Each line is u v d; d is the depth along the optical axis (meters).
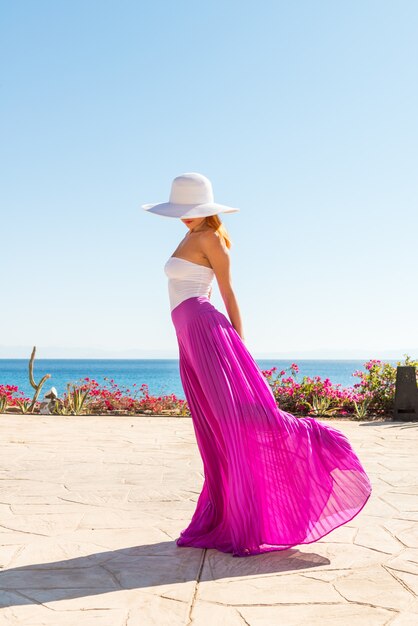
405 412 10.61
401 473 5.77
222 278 3.62
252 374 3.50
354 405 11.79
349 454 3.46
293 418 3.49
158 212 3.62
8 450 7.28
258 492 3.37
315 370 177.62
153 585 2.93
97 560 3.30
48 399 12.41
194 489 5.14
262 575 3.05
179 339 3.66
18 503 4.63
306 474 3.42
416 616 2.55
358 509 3.44
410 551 3.41
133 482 5.43
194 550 3.47
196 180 3.71
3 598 2.77
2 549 3.50
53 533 3.83
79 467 6.18
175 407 13.19
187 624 2.50
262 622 2.51
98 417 11.45
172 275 3.67
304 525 3.39
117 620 2.54
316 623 2.50
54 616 2.57
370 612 2.60
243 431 3.37
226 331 3.54
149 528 3.95
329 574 3.05
